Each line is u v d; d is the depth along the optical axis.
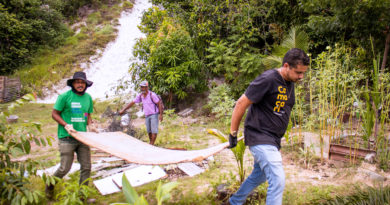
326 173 4.21
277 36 9.79
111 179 4.32
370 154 4.41
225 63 9.65
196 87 10.57
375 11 5.41
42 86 16.59
